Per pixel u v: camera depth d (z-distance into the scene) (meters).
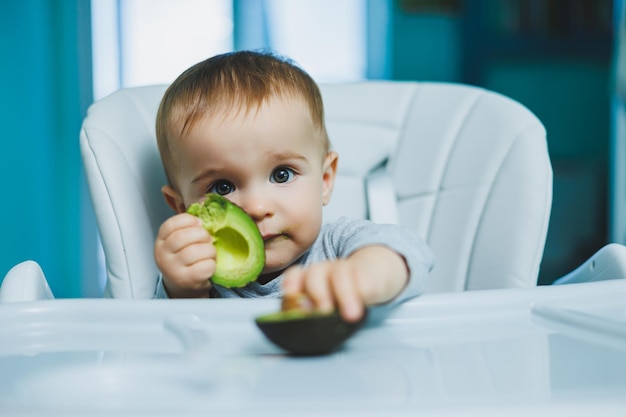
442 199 1.08
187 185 0.93
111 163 0.99
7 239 2.66
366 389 0.42
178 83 0.99
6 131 2.66
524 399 0.39
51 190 2.90
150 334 0.60
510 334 0.58
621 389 0.41
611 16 3.34
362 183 1.17
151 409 0.36
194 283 0.79
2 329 0.61
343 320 0.50
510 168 1.01
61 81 2.91
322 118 1.00
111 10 2.98
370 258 0.58
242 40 3.09
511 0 3.36
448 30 3.36
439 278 1.03
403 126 1.18
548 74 3.40
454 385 0.43
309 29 3.21
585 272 0.94
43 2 2.85
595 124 3.40
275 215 0.90
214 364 0.49
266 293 0.96
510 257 0.97
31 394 0.42
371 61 3.29
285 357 0.51
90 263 2.99
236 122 0.90
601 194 3.39
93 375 0.46
